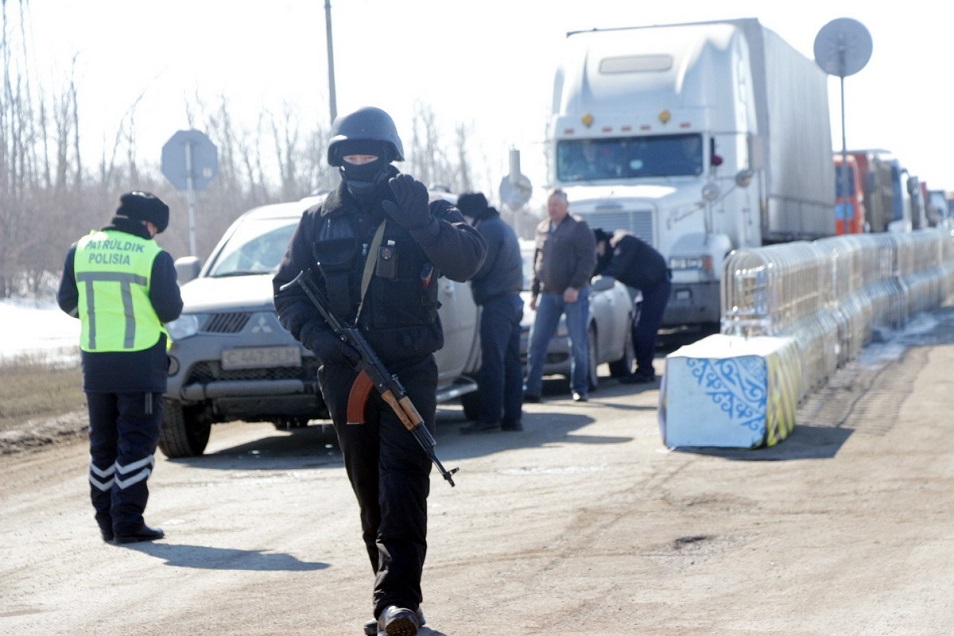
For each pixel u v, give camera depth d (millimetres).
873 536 10484
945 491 12047
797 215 37938
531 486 13133
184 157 23359
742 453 14500
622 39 31609
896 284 31016
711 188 29469
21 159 45719
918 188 70250
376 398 7848
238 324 15320
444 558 10328
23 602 9539
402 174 7695
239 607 9156
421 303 7914
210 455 16453
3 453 17047
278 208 18344
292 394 15172
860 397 18500
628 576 9609
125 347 11531
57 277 47750
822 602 8758
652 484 12938
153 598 9508
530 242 24516
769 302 17266
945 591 8875
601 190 30219
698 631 8203
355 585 9641
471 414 18922
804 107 39062
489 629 8383
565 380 23391
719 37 31109
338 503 12773
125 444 11500
